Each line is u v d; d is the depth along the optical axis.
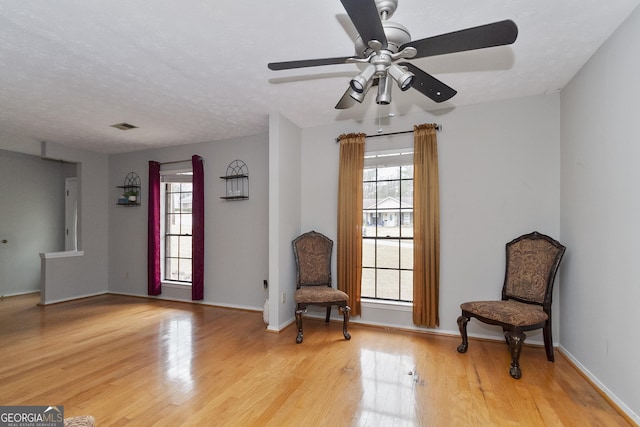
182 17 1.85
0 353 2.87
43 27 1.94
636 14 1.79
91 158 5.23
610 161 2.08
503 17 1.86
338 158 3.85
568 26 1.96
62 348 2.99
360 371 2.51
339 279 3.69
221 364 2.64
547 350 2.67
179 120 3.73
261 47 2.18
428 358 2.74
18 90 2.86
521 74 2.61
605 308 2.14
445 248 3.33
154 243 4.90
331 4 1.73
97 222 5.30
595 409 2.00
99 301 4.84
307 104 3.24
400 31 1.60
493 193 3.17
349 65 2.41
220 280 4.55
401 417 1.92
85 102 3.15
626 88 1.90
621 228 1.96
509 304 2.66
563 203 2.85
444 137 3.37
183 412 1.97
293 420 1.90
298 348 2.98
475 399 2.11
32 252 5.47
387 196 3.74
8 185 5.20
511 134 3.12
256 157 4.37
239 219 4.45
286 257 3.64
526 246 2.89
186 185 5.01
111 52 2.24
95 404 2.06
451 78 2.67
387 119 3.62
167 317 4.00
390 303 3.57
